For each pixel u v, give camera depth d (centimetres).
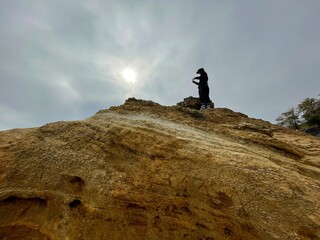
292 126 3825
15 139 593
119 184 470
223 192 392
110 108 848
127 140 550
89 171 504
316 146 618
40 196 491
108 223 445
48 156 544
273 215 336
